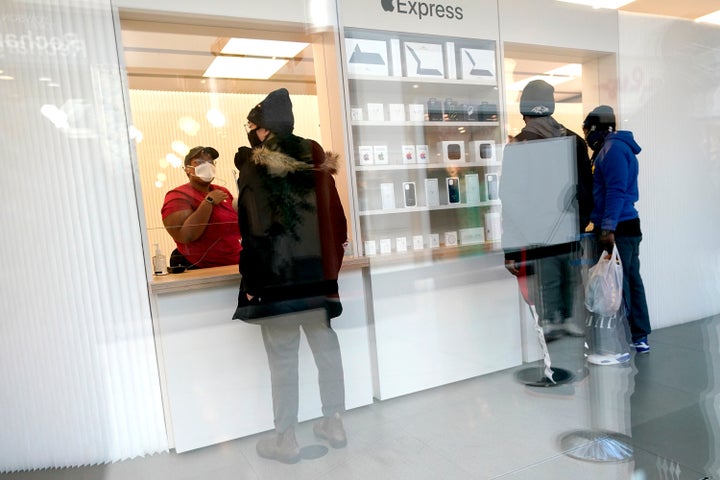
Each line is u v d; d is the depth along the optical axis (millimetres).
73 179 1840
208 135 2684
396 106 2768
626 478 1726
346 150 2639
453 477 1773
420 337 2531
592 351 2693
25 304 1793
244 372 2121
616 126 2879
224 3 2260
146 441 1996
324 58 2650
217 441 2064
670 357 2621
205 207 2238
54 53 1785
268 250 2076
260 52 2645
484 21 2832
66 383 1872
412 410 2295
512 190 2736
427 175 2846
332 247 2205
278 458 1941
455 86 2865
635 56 2953
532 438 2016
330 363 2260
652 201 2904
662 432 2008
